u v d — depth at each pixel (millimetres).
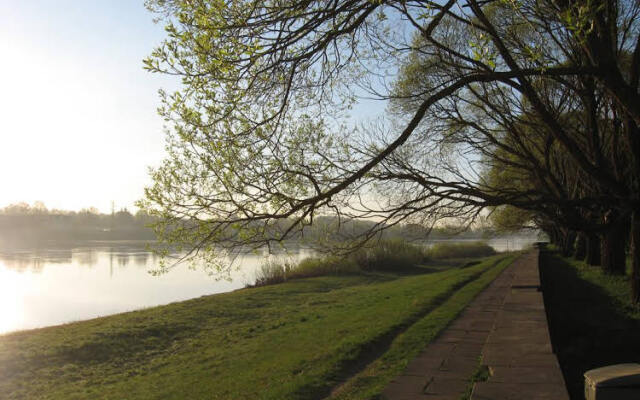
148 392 10930
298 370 9656
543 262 27000
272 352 12633
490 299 15070
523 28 12312
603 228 10820
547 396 4773
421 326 11656
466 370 7574
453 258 59781
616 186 8922
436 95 7141
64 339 16156
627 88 7387
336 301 22531
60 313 27516
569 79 12523
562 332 10219
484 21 8195
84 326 18469
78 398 11180
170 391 10680
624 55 13742
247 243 6438
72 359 14398
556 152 16812
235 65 6469
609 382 3680
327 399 7480
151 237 132500
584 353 8508
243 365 11812
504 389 5023
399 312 14352
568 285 16703
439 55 9500
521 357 6156
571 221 10508
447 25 12320
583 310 12359
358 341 10750
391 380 7258
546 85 13062
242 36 6586
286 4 6875
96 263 58344
